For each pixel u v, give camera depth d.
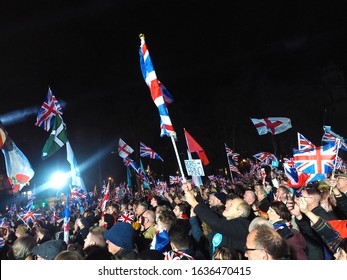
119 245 4.10
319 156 5.42
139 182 26.98
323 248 4.32
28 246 4.54
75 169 7.12
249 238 3.00
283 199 5.61
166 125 4.53
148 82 4.78
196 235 4.79
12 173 6.44
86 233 6.75
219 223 3.98
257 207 6.39
